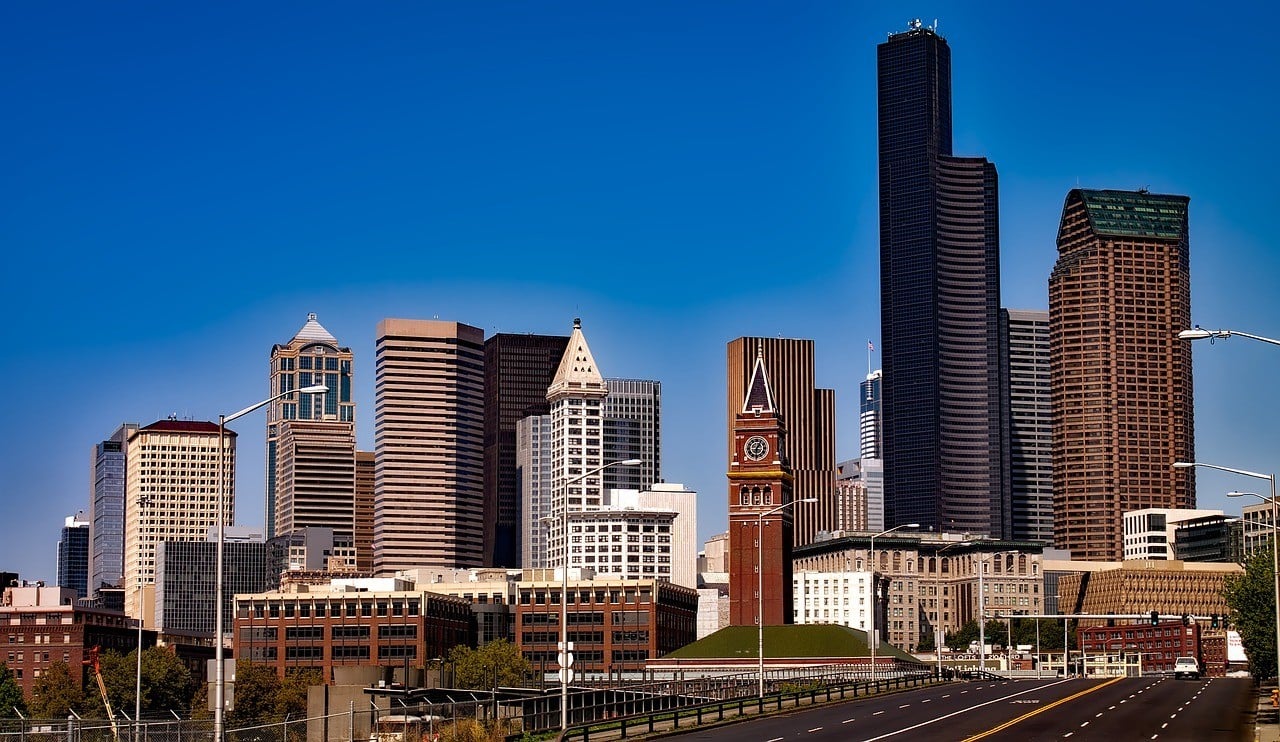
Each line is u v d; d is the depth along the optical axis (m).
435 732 103.62
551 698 125.00
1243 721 121.62
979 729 113.69
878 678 199.75
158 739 111.38
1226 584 191.62
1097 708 137.12
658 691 156.38
